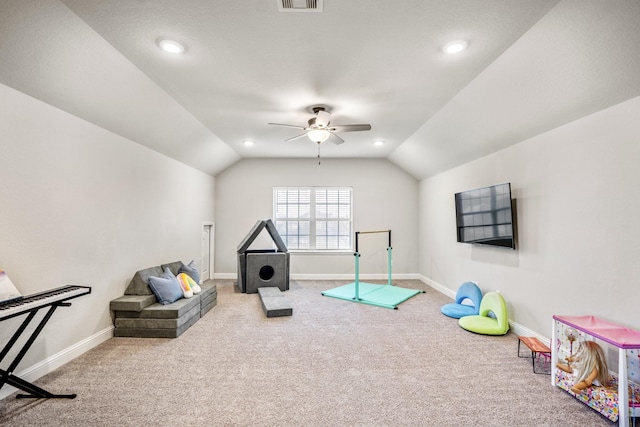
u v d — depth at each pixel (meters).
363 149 6.05
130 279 3.79
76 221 2.93
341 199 6.96
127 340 3.36
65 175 2.80
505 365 2.84
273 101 3.61
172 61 2.67
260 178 6.85
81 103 2.81
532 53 2.39
